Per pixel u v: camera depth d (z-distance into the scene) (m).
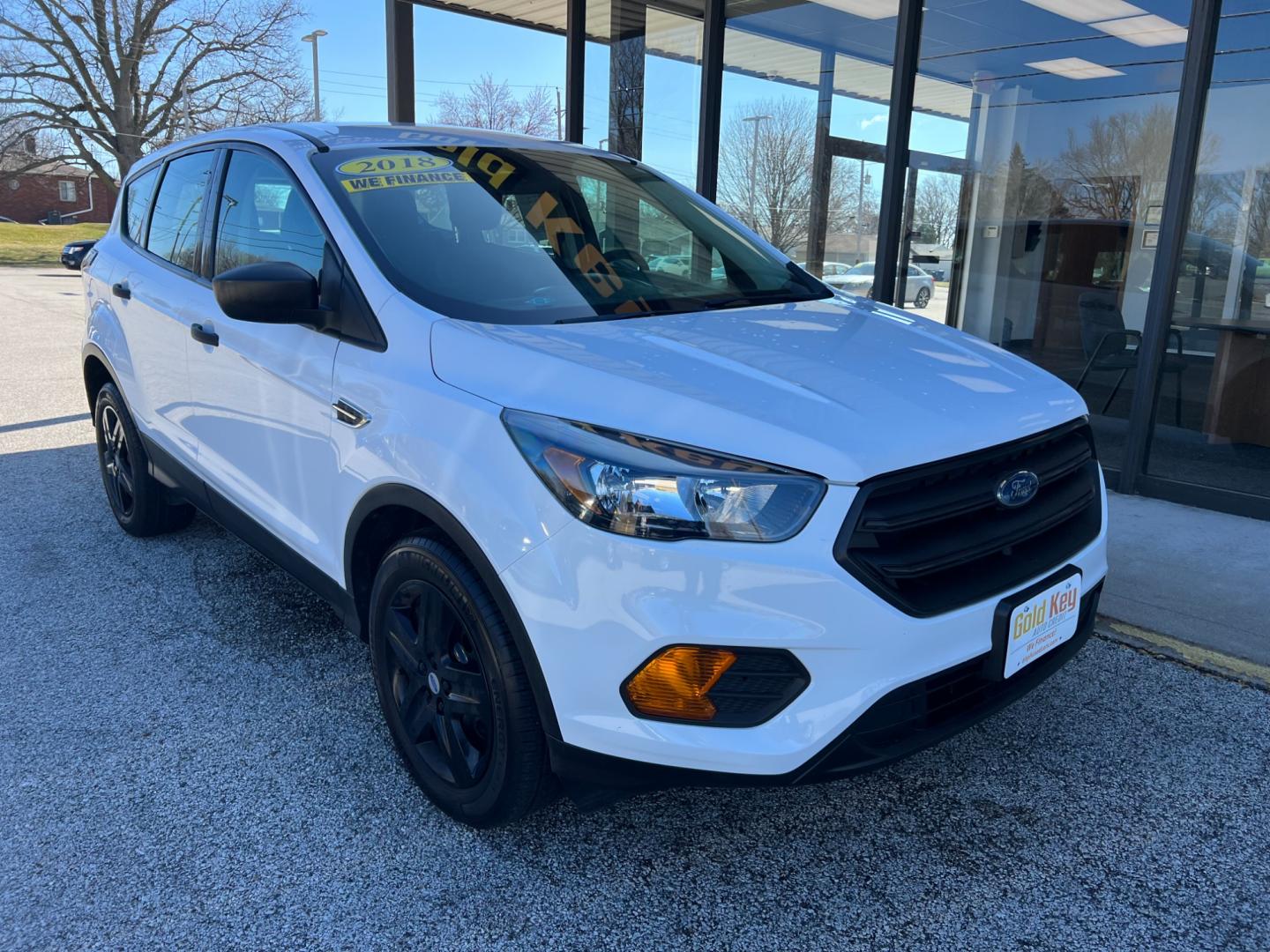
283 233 2.92
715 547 1.82
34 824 2.40
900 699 1.92
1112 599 3.75
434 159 3.04
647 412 1.95
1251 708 2.99
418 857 2.29
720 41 7.16
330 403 2.56
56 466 5.76
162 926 2.06
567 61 8.35
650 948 2.01
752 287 3.08
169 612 3.68
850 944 2.02
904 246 6.55
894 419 2.00
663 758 1.90
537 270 2.72
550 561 1.93
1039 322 6.74
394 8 8.98
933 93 6.33
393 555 2.36
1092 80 6.25
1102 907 2.13
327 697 3.04
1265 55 4.98
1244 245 5.33
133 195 4.34
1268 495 4.74
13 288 20.14
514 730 2.09
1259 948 2.01
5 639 3.44
